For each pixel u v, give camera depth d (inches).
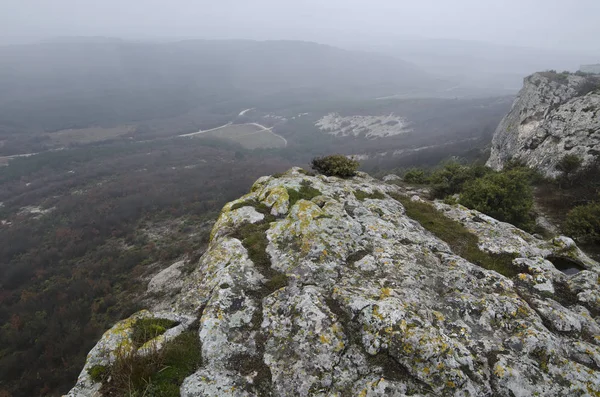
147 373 203.6
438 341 215.0
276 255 332.2
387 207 474.6
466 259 366.9
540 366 217.3
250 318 257.6
